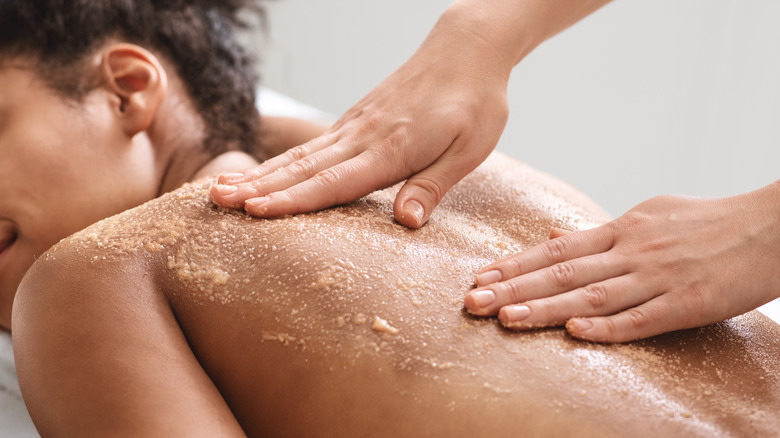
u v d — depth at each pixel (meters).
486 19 0.87
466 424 0.56
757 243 0.67
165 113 0.93
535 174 0.93
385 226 0.71
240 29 1.14
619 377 0.58
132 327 0.61
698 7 2.04
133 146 0.89
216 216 0.69
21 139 0.82
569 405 0.56
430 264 0.67
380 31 2.48
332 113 2.62
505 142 2.38
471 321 0.62
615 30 2.15
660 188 2.22
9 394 0.94
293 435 0.62
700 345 0.65
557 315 0.62
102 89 0.88
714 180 2.15
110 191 0.87
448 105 0.80
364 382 0.59
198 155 0.94
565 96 2.27
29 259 0.84
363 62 2.53
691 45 2.08
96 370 0.60
